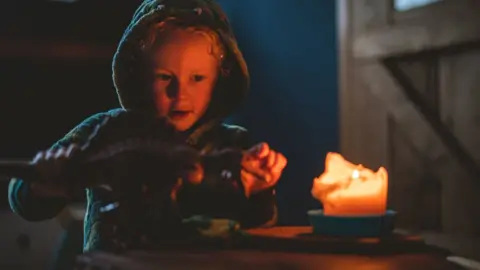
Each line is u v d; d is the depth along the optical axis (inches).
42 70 161.9
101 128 33.3
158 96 36.1
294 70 125.5
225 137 39.0
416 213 90.8
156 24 36.2
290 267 29.1
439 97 87.4
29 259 118.0
